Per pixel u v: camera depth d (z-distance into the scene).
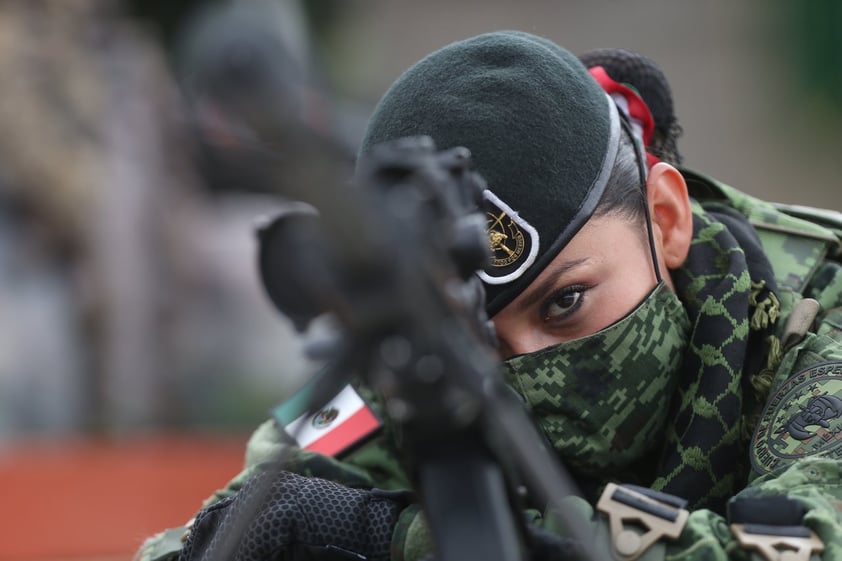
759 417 4.33
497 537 2.57
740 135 25.27
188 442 14.41
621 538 3.59
